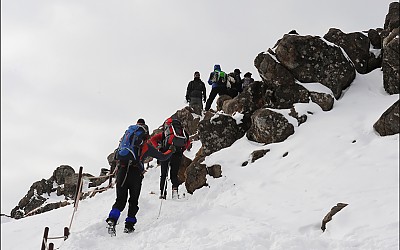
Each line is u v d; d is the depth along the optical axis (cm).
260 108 959
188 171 807
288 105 905
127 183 592
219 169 780
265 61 955
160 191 815
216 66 1312
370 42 1050
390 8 1027
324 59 927
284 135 830
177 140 754
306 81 925
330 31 1050
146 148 622
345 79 921
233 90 1281
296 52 920
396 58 859
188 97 1341
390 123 706
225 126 938
